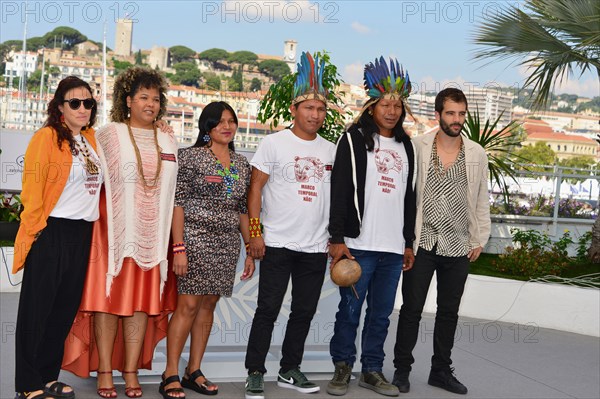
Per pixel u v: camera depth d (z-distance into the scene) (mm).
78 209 4289
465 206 5051
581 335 7414
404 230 4957
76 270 4316
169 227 4504
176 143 4621
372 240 4832
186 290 4523
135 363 4566
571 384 5602
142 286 4445
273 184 4762
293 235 4723
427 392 5078
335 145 4949
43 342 4324
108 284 4383
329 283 5410
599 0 8477
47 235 4230
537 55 9344
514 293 7859
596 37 8258
